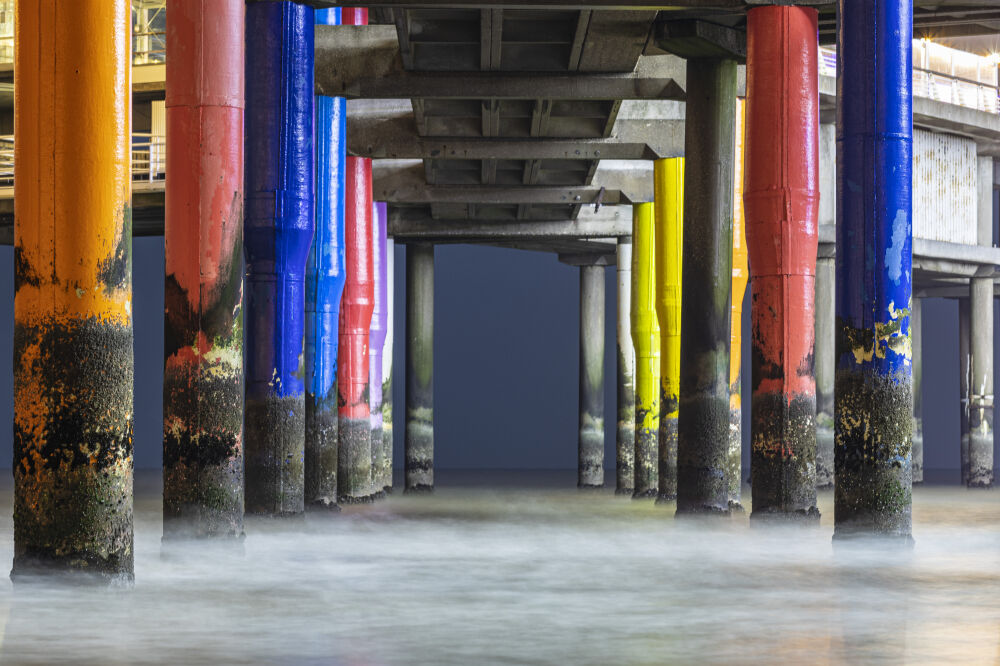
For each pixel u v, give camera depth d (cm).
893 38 1625
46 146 1153
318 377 2319
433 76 2331
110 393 1169
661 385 2842
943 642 990
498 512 2655
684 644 975
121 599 1170
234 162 1538
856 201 1625
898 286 1617
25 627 1028
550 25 2219
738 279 2578
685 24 2048
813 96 1872
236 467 1540
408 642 978
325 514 2291
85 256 1152
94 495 1168
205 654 921
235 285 1539
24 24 1160
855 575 1438
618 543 1842
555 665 884
